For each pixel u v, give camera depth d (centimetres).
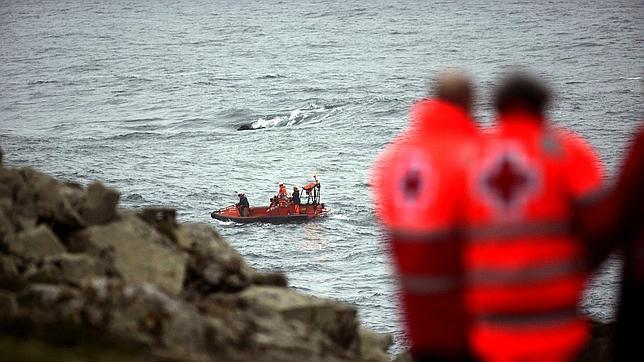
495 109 2183
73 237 3694
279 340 3123
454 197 2128
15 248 3497
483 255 2077
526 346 2069
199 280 3703
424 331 2195
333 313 3569
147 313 2917
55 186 3769
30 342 2817
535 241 2059
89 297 2944
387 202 2217
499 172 2075
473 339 2152
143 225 3819
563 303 2084
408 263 2173
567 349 2098
